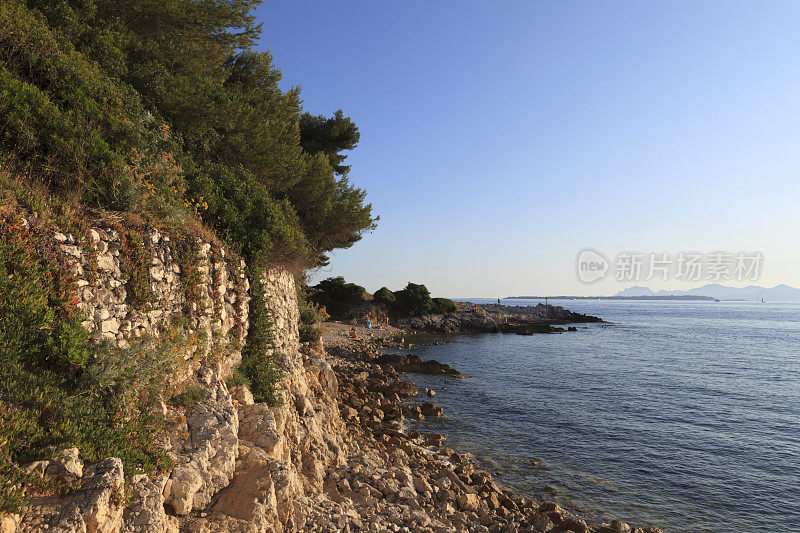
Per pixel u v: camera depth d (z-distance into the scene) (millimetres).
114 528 5184
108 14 14305
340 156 39281
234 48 18797
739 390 31500
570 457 18422
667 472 17109
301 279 28750
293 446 10914
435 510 11781
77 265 6742
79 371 6340
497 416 24016
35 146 7789
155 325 8602
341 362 35781
